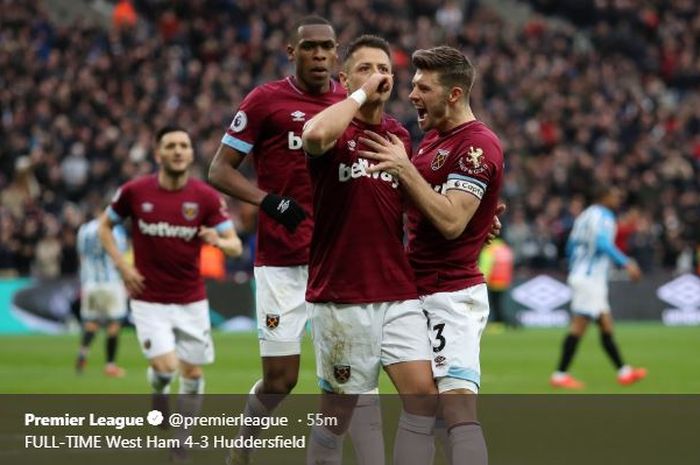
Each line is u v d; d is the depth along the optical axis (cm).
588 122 9006
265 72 8681
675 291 7719
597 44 10500
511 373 4541
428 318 1984
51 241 6981
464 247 1988
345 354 1967
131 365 4862
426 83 1986
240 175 2364
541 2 11250
